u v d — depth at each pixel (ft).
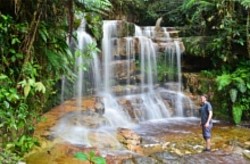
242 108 30.40
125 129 25.88
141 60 36.50
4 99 12.54
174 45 37.58
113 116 28.45
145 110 31.32
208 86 33.50
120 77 34.76
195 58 37.22
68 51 16.28
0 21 13.19
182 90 35.91
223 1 33.27
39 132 20.77
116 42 34.99
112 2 40.83
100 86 32.76
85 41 28.66
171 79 36.86
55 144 19.65
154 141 24.18
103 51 33.32
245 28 32.09
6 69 13.60
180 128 28.32
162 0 48.26
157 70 36.83
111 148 21.24
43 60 15.01
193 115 33.01
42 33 14.06
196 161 19.93
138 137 23.98
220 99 32.22
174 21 45.60
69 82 28.60
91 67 31.50
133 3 44.78
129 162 18.75
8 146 12.62
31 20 14.11
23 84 12.87
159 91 35.32
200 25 39.11
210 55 35.12
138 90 34.35
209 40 35.32
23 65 13.58
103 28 33.65
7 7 13.92
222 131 27.73
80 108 26.81
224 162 20.01
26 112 13.94
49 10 14.76
